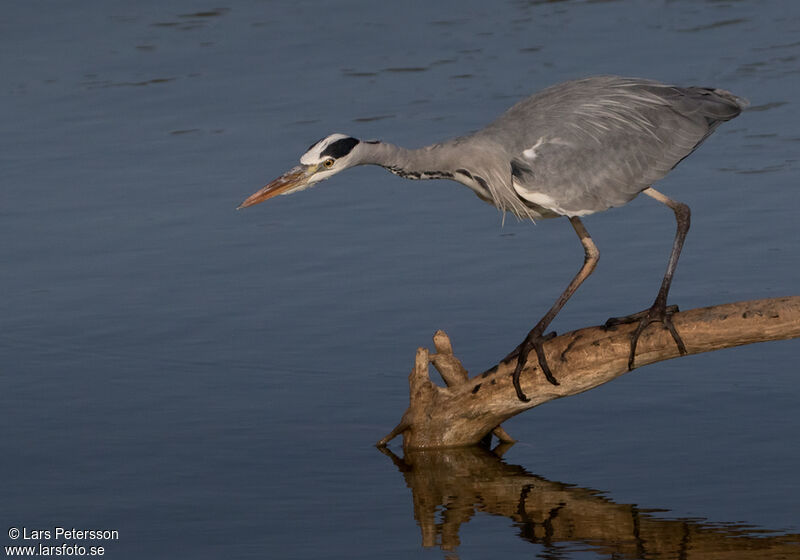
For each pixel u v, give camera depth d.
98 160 19.72
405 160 11.49
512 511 10.53
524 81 21.81
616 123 11.52
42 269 16.22
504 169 11.44
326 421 12.45
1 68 24.02
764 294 14.42
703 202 17.31
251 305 15.12
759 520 10.11
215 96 22.28
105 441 11.94
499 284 15.38
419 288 15.38
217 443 11.94
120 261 16.44
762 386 12.70
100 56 24.52
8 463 11.48
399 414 12.56
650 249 16.09
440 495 10.91
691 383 12.91
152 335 14.41
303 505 10.70
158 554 9.80
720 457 11.29
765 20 24.64
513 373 11.51
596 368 11.23
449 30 25.27
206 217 17.72
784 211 16.80
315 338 14.23
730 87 20.95
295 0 27.77
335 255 16.47
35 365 13.66
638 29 24.56
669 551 9.67
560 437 12.05
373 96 21.67
